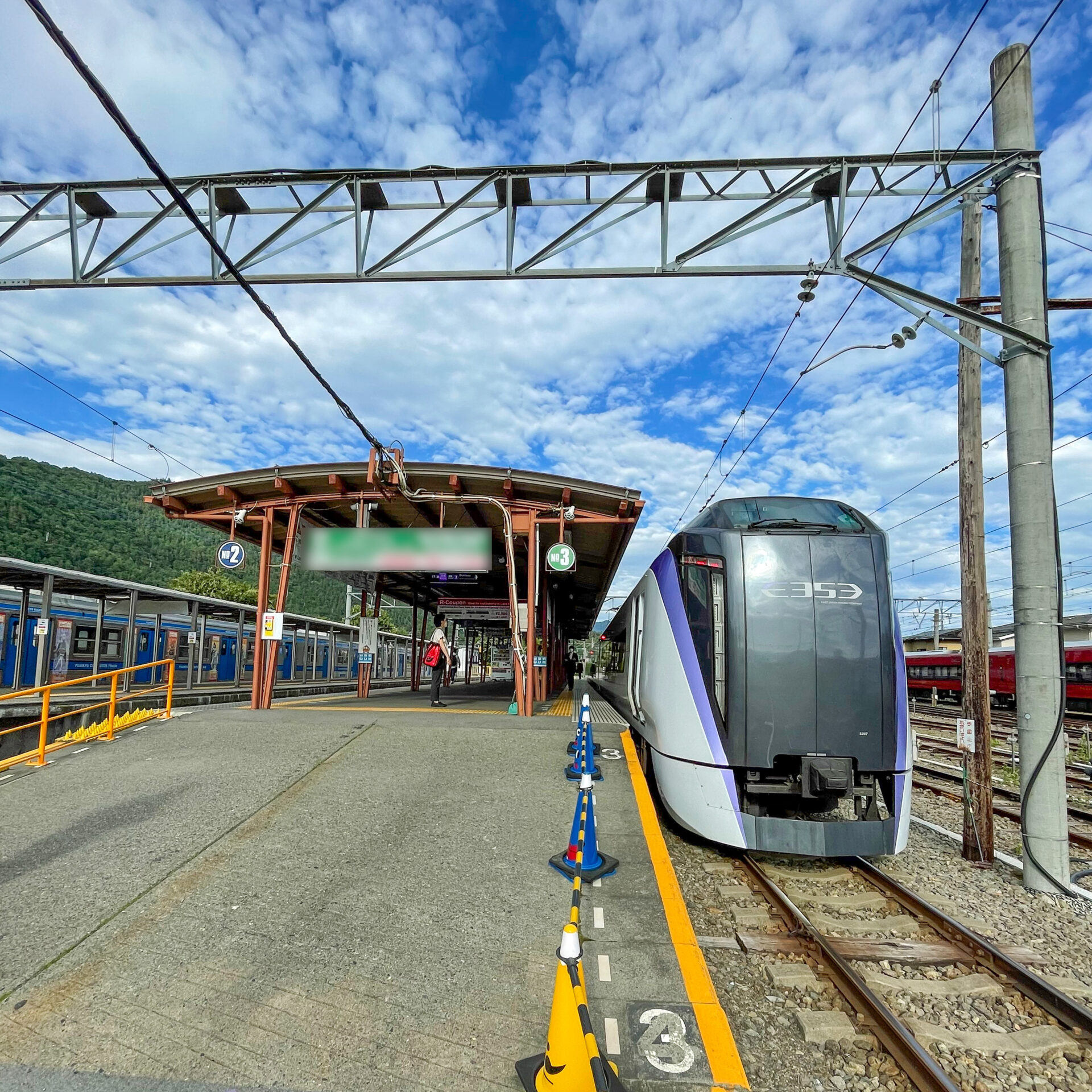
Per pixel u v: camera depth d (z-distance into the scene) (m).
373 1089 2.95
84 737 8.70
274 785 6.84
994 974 4.58
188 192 8.12
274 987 3.62
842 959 4.41
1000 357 7.32
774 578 6.42
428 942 4.11
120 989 3.56
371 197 8.20
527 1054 3.19
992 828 7.34
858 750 6.07
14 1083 2.90
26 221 8.24
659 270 7.66
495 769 7.56
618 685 12.81
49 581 13.45
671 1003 3.61
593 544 16.55
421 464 12.49
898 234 7.30
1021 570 7.00
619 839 5.76
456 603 20.20
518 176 7.82
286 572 12.58
